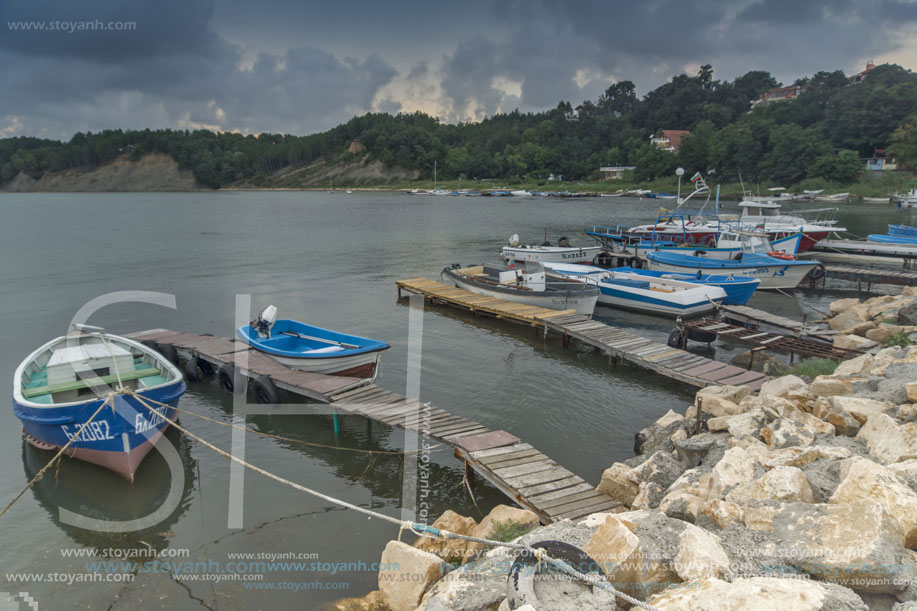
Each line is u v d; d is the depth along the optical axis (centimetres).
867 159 10594
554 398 1628
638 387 1712
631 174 13250
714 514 744
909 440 854
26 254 4338
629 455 1313
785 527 655
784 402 1081
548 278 2758
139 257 4169
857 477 689
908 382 1095
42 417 1237
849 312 2173
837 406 1029
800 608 496
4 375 1816
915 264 3712
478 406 1574
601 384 1734
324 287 3153
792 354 1762
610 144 15700
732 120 14438
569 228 5938
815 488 775
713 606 511
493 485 1134
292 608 873
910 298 2134
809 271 3077
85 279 3362
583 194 12112
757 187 9788
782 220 4234
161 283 3253
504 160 16250
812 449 869
